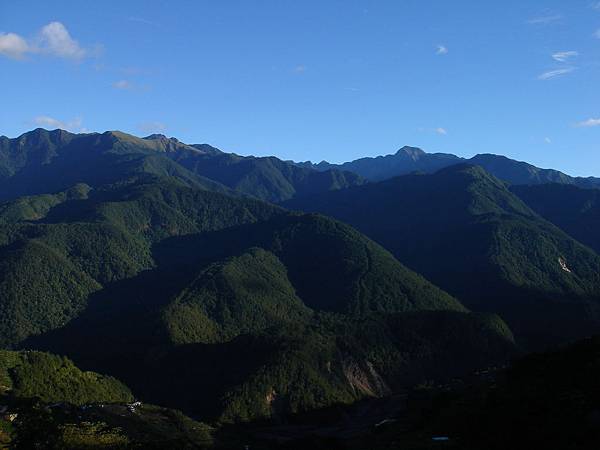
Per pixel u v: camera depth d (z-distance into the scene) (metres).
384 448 117.31
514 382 132.38
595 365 122.44
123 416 152.62
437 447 109.06
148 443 106.12
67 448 99.00
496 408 117.69
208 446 148.38
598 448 91.56
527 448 99.06
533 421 106.00
